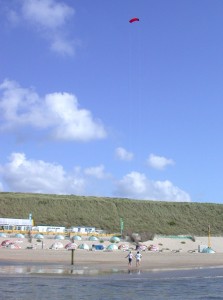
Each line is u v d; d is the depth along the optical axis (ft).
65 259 224.74
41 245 320.50
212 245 420.77
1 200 525.75
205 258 278.05
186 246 401.49
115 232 452.76
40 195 587.68
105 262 215.92
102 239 377.09
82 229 423.64
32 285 119.14
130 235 407.03
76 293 107.14
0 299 94.22
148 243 390.83
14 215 493.36
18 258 222.89
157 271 175.52
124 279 143.02
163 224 522.06
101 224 496.64
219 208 591.78
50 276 144.05
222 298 106.11
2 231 375.25
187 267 202.18
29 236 354.33
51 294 103.91
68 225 481.46
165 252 331.36
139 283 133.28
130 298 102.06
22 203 526.98
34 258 225.56
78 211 529.04
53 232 390.21
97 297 102.12
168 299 102.37
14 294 101.96
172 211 569.23
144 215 545.85
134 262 222.69
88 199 573.33
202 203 612.29
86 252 287.07
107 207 552.00
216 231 516.32
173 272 173.06
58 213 516.32
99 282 132.57
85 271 164.96
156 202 599.57
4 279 131.95
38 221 485.56
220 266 213.87
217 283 138.82
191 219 549.95
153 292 113.70
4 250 276.41
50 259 221.66
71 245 309.01
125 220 520.01
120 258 246.47
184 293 113.80
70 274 152.25
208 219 552.41
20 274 147.13
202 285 132.57
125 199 608.60
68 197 587.27
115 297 102.94
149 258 258.78
